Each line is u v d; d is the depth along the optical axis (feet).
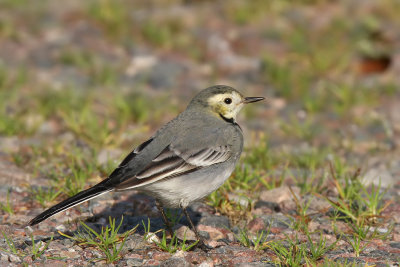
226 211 33.01
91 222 32.32
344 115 55.21
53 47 70.95
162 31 73.26
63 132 48.80
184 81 63.36
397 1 84.12
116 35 74.74
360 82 62.54
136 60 67.92
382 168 42.39
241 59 68.49
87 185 37.19
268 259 27.48
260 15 80.94
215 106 31.30
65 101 54.24
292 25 78.02
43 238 29.58
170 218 32.48
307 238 30.07
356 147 47.83
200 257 27.30
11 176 38.50
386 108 56.75
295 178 39.11
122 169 28.09
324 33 74.79
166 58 69.21
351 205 33.55
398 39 73.46
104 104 56.54
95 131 47.16
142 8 84.89
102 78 62.23
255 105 57.72
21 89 59.06
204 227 31.35
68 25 77.82
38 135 48.32
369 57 67.26
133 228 30.25
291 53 69.10
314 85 62.64
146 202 34.50
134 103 53.57
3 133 47.96
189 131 29.35
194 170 28.68
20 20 79.46
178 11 83.20
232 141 30.01
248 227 31.68
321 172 40.63
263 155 41.55
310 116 54.70
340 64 65.87
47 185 37.29
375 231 30.14
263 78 64.08
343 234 30.42
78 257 27.43
